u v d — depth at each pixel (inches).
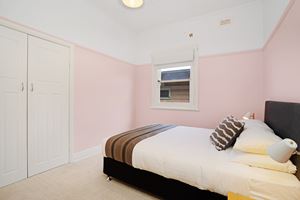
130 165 66.6
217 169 47.3
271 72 80.6
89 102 109.0
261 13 100.9
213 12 116.0
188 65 127.4
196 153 57.3
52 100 87.4
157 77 143.8
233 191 43.9
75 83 99.1
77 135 101.0
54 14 86.7
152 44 144.5
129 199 62.6
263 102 100.4
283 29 62.6
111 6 111.3
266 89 92.8
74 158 98.7
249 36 104.7
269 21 83.4
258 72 102.5
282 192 38.9
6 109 69.7
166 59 135.5
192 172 50.7
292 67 55.7
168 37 135.6
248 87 105.7
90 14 108.0
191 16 122.6
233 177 44.4
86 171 85.2
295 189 38.3
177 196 56.5
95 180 76.0
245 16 105.8
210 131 92.5
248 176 43.0
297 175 41.7
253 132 55.4
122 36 138.2
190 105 127.0
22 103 75.0
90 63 109.2
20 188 68.4
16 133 73.0
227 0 102.8
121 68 138.0
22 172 75.2
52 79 86.9
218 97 115.6
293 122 48.3
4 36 68.5
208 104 119.1
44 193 65.2
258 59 102.3
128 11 117.1
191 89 126.3
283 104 57.0
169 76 139.9
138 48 152.9
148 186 63.1
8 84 70.1
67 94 94.9
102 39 118.3
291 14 54.9
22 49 74.5
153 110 145.0
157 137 77.3
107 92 124.3
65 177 78.5
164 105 140.4
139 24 136.8
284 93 62.9
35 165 80.2
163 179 59.5
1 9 67.2
